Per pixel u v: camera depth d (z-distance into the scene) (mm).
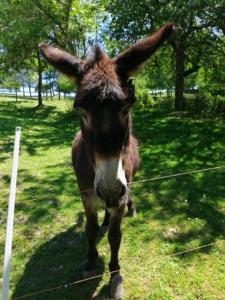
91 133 724
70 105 6273
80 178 1047
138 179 2057
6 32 5039
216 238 1382
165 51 5523
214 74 5551
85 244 1361
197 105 4742
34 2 4980
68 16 5082
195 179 2031
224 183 1966
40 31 5062
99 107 694
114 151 711
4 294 708
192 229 1450
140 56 777
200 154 2600
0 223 1527
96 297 1068
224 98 4520
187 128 3525
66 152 2809
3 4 4965
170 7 3641
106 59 799
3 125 4129
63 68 803
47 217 1585
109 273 1125
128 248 1312
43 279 1159
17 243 1376
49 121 4812
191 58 5523
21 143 3098
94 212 1104
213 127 3504
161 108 5117
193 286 1106
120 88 715
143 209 1633
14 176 801
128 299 1059
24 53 5809
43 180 2078
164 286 1106
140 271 1180
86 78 743
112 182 716
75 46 5605
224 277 1146
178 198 1757
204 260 1235
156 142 3021
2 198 1802
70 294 1084
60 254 1301
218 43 5082
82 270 1197
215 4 3602
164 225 1484
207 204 1684
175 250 1300
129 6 3980
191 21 4234
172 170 2229
